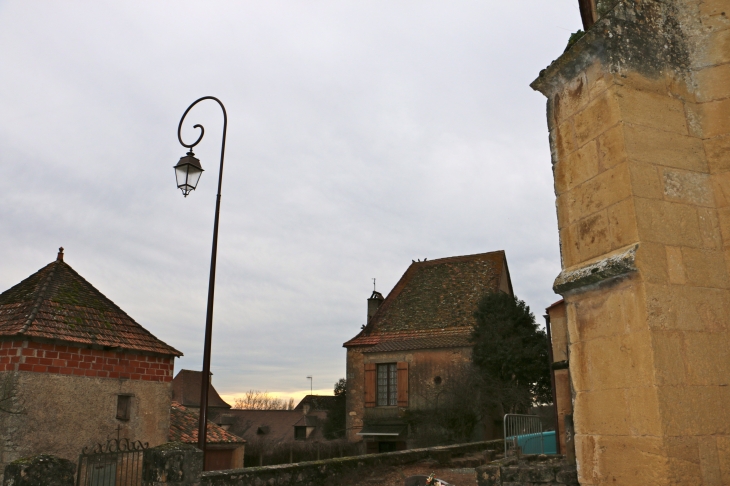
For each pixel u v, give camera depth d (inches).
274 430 1562.5
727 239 138.7
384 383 924.0
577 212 151.4
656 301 126.0
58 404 399.5
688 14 156.5
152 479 291.0
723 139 144.4
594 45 147.3
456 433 796.6
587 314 142.1
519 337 824.9
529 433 498.3
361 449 879.7
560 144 160.7
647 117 142.1
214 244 370.6
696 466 118.5
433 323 952.3
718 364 128.1
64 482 253.0
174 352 488.7
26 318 411.5
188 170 386.0
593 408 137.3
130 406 447.8
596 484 134.1
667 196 137.0
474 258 1077.8
